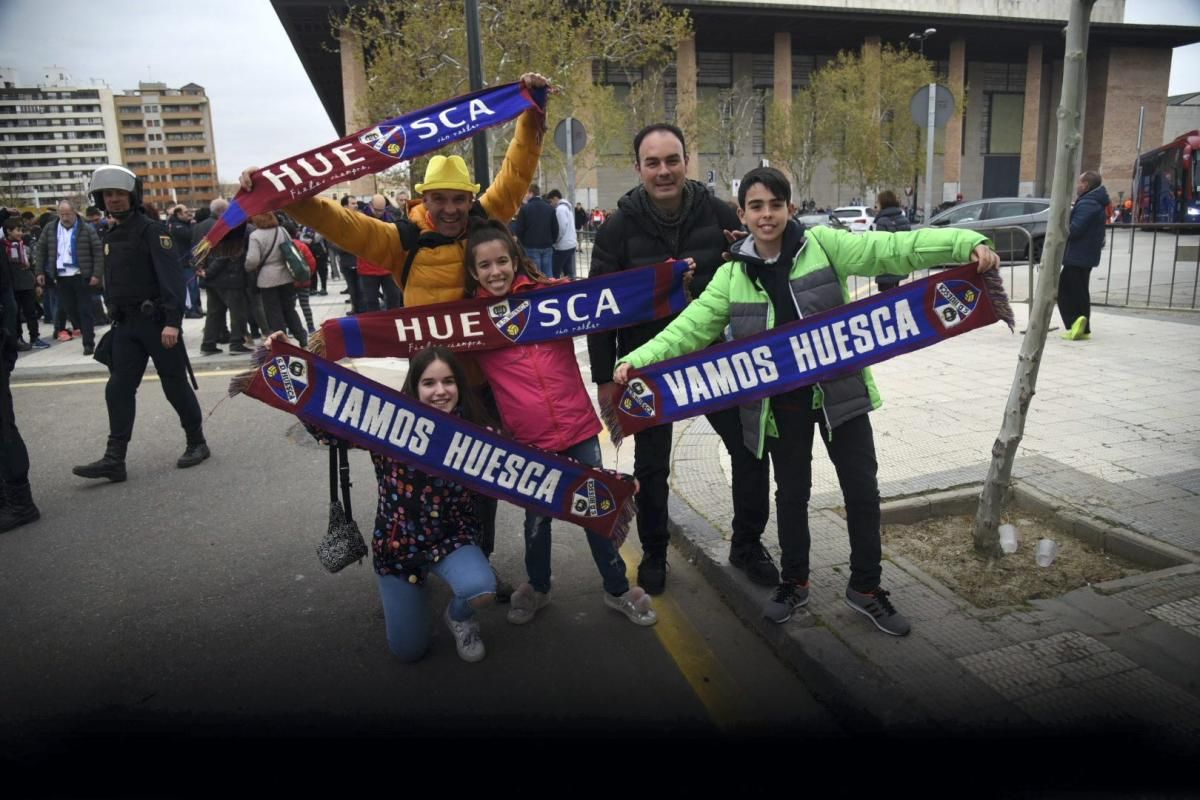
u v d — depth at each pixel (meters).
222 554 4.28
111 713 2.87
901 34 47.09
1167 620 3.00
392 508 3.05
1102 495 4.11
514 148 3.57
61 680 3.10
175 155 133.00
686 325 3.16
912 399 6.23
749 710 2.84
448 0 17.12
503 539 4.40
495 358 3.27
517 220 12.34
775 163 44.69
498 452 3.09
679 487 4.73
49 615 3.63
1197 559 3.38
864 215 29.39
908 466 4.70
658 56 35.47
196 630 3.48
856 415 3.02
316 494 5.17
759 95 48.28
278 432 6.64
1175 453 4.70
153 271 5.38
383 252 3.35
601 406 3.49
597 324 3.30
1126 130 52.59
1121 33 49.06
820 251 3.01
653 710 2.84
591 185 41.84
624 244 3.45
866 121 40.09
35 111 126.19
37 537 4.55
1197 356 7.32
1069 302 8.33
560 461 3.15
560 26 19.22
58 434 6.70
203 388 8.28
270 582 3.94
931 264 2.85
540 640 3.34
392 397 3.04
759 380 3.05
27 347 10.87
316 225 3.18
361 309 11.95
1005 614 3.14
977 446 5.00
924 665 2.84
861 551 3.08
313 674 3.12
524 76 3.41
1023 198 18.92
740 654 3.20
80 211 11.56
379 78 18.20
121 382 5.41
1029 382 3.43
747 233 3.44
